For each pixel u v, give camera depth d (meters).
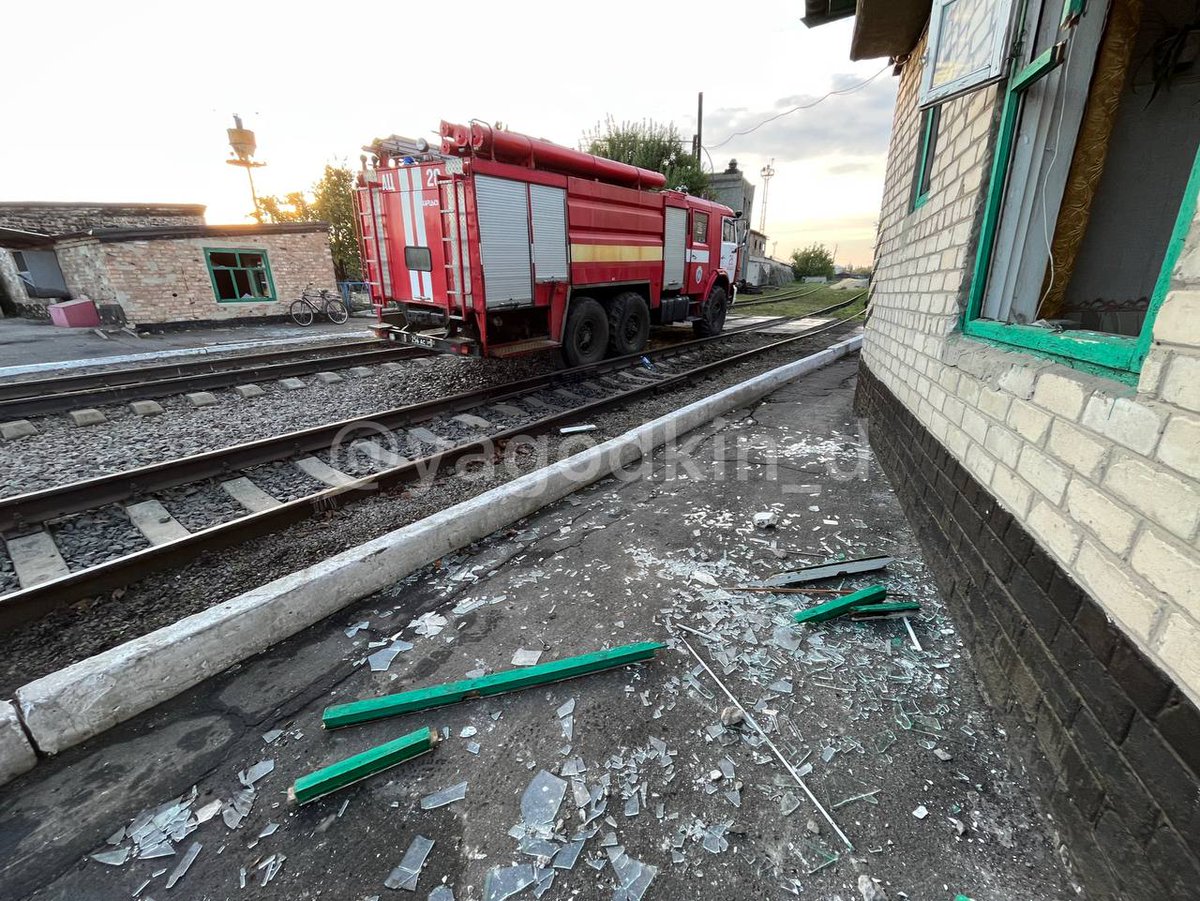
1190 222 1.18
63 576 2.99
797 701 2.04
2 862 1.54
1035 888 1.40
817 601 2.63
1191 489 1.11
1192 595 1.10
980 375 2.37
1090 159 2.33
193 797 1.73
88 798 1.72
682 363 9.56
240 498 4.07
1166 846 1.13
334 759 1.85
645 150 21.50
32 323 16.77
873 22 4.24
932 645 2.32
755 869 1.47
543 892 1.44
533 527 3.48
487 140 6.04
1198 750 1.07
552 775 1.77
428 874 1.49
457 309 6.68
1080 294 3.08
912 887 1.41
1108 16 2.12
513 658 2.30
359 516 3.79
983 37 2.40
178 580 3.05
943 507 2.78
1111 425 1.41
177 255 13.62
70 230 16.88
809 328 15.08
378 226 7.23
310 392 7.09
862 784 1.70
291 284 15.77
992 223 2.55
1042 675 1.67
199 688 2.16
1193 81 2.62
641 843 1.55
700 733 1.91
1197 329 1.12
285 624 2.42
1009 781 1.69
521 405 6.64
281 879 1.49
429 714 2.03
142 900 1.44
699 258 11.02
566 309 7.61
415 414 5.83
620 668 2.24
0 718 1.75
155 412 6.15
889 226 5.16
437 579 2.90
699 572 2.92
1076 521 1.56
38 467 4.59
